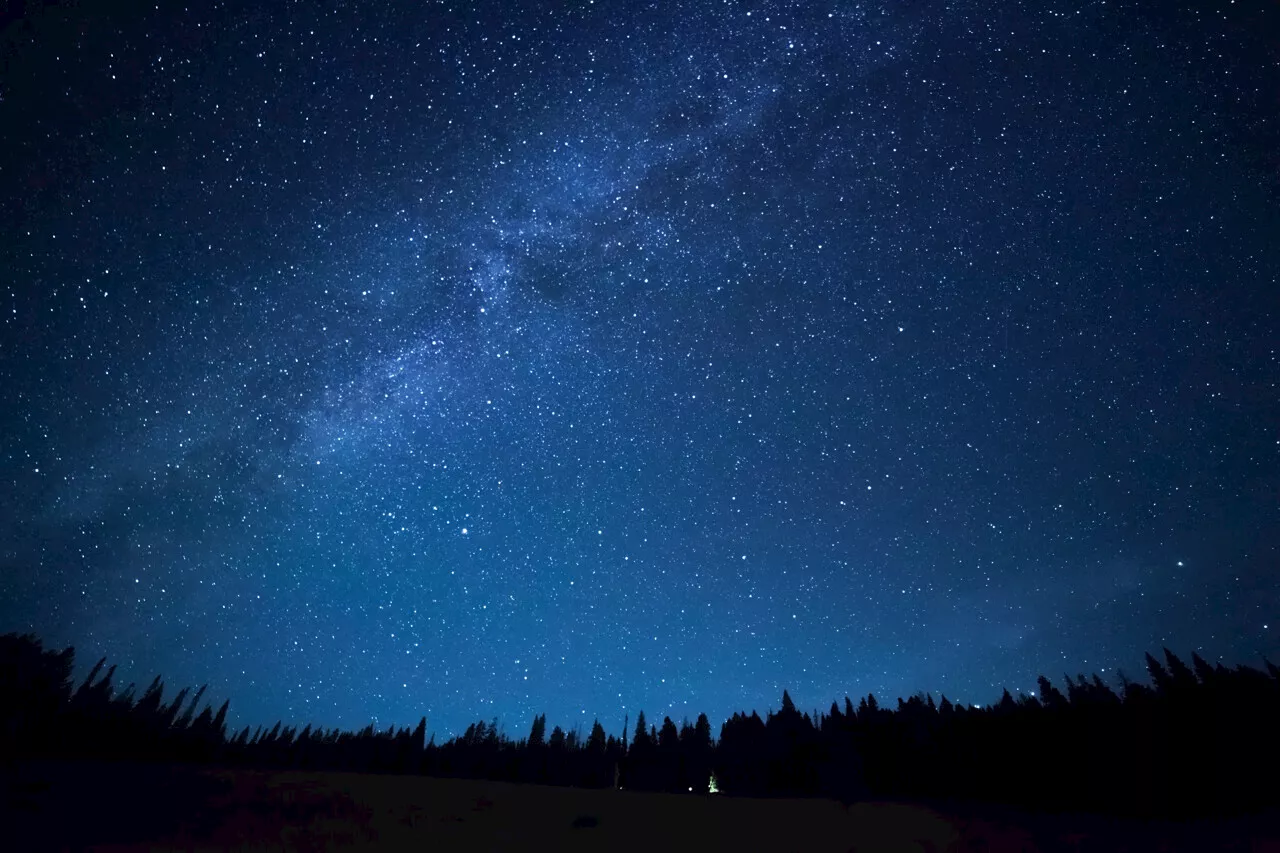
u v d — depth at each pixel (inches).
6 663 888.3
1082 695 855.7
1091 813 737.0
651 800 804.0
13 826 540.1
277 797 719.7
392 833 617.3
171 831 566.9
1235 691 770.8
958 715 954.1
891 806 781.9
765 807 780.0
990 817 724.7
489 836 631.2
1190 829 642.2
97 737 930.1
